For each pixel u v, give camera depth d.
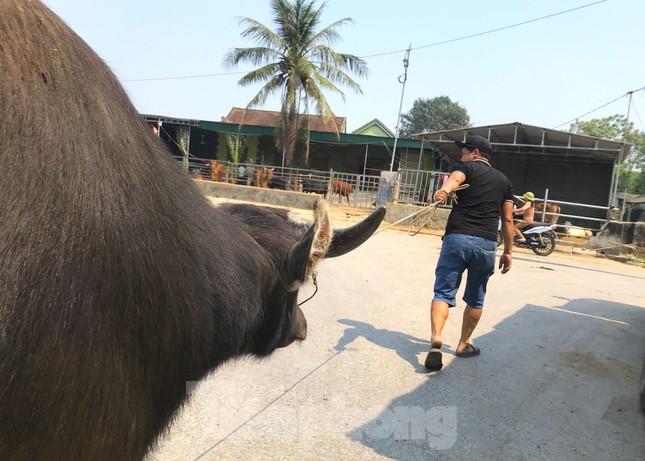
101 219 1.16
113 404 1.22
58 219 1.09
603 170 26.25
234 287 1.70
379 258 10.16
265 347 2.10
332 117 26.73
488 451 3.23
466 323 4.81
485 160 4.67
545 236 14.05
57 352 1.07
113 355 1.20
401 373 4.38
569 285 9.20
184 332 1.44
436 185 20.52
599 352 5.23
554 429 3.56
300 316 2.42
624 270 12.87
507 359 4.87
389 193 20.11
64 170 1.12
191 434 3.21
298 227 2.14
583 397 4.11
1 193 1.03
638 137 59.16
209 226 1.59
